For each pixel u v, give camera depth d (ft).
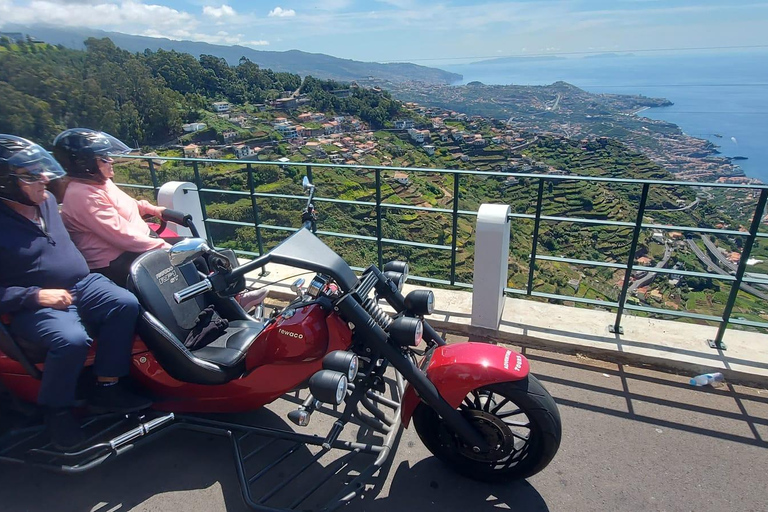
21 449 9.30
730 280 11.40
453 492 8.39
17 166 7.94
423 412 8.60
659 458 9.00
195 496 8.45
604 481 8.52
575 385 11.24
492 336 13.24
